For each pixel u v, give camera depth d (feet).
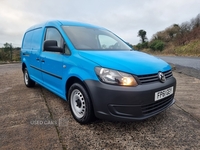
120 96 6.48
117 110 6.62
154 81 7.28
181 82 17.57
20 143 6.44
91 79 7.03
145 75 6.95
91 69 7.14
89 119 7.59
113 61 7.18
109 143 6.60
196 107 10.50
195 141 6.84
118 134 7.26
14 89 14.47
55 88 10.05
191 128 7.86
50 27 10.91
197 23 88.53
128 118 6.61
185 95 13.01
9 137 6.84
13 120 8.39
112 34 12.40
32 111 9.54
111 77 6.68
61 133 7.22
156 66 7.80
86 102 7.47
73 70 7.94
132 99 6.48
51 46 8.88
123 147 6.38
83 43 9.23
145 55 9.50
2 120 8.39
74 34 9.56
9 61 44.04
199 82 17.56
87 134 7.20
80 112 8.13
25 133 7.16
